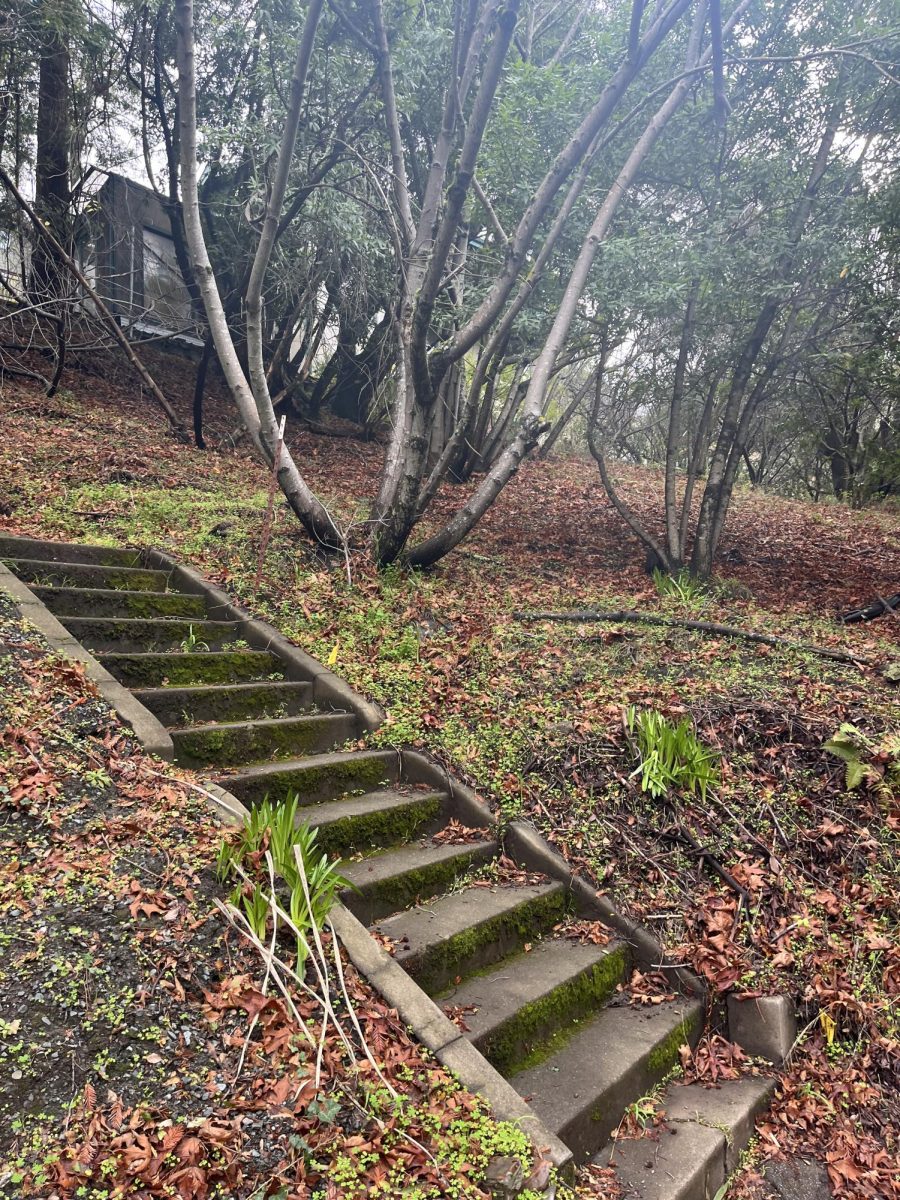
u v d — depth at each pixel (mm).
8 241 12273
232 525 7148
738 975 3471
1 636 3938
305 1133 2139
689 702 4988
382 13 7297
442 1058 2529
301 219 10781
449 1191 2098
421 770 4438
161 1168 1948
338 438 14867
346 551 6680
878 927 3748
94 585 5512
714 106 6887
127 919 2582
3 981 2258
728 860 4008
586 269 6648
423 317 6020
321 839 3602
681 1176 2562
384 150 10266
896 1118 3141
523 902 3602
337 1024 2434
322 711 4844
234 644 5316
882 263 7551
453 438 6996
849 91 7496
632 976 3592
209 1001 2424
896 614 7180
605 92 5762
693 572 8305
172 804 3191
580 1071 2867
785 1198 2777
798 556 10336
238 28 9820
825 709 4914
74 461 8391
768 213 7766
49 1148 1925
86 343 12781
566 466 15703
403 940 3086
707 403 8648
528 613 6668
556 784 4367
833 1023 3406
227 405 14164
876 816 4219
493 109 7953
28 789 2975
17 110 11766
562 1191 2266
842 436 13438
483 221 9031
